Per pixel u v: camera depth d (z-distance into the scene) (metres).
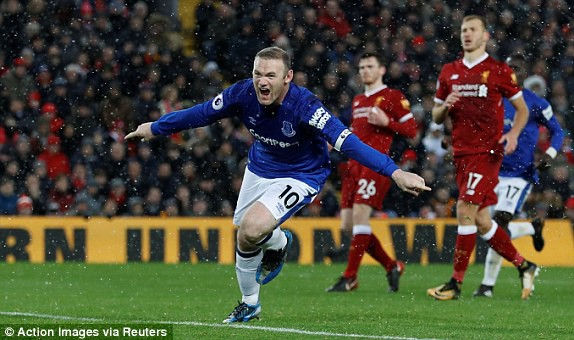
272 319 19.34
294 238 39.50
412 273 35.06
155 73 43.66
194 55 47.44
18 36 44.59
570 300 25.69
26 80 42.12
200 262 38.94
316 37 47.44
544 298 26.30
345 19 48.53
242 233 17.36
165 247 38.97
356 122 28.69
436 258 39.53
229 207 41.41
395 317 20.23
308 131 17.34
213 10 47.47
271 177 18.20
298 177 18.06
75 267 35.75
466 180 25.38
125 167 40.97
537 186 43.22
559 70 50.50
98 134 41.19
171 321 18.92
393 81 47.59
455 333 17.39
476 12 50.91
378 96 28.28
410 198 43.50
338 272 35.22
